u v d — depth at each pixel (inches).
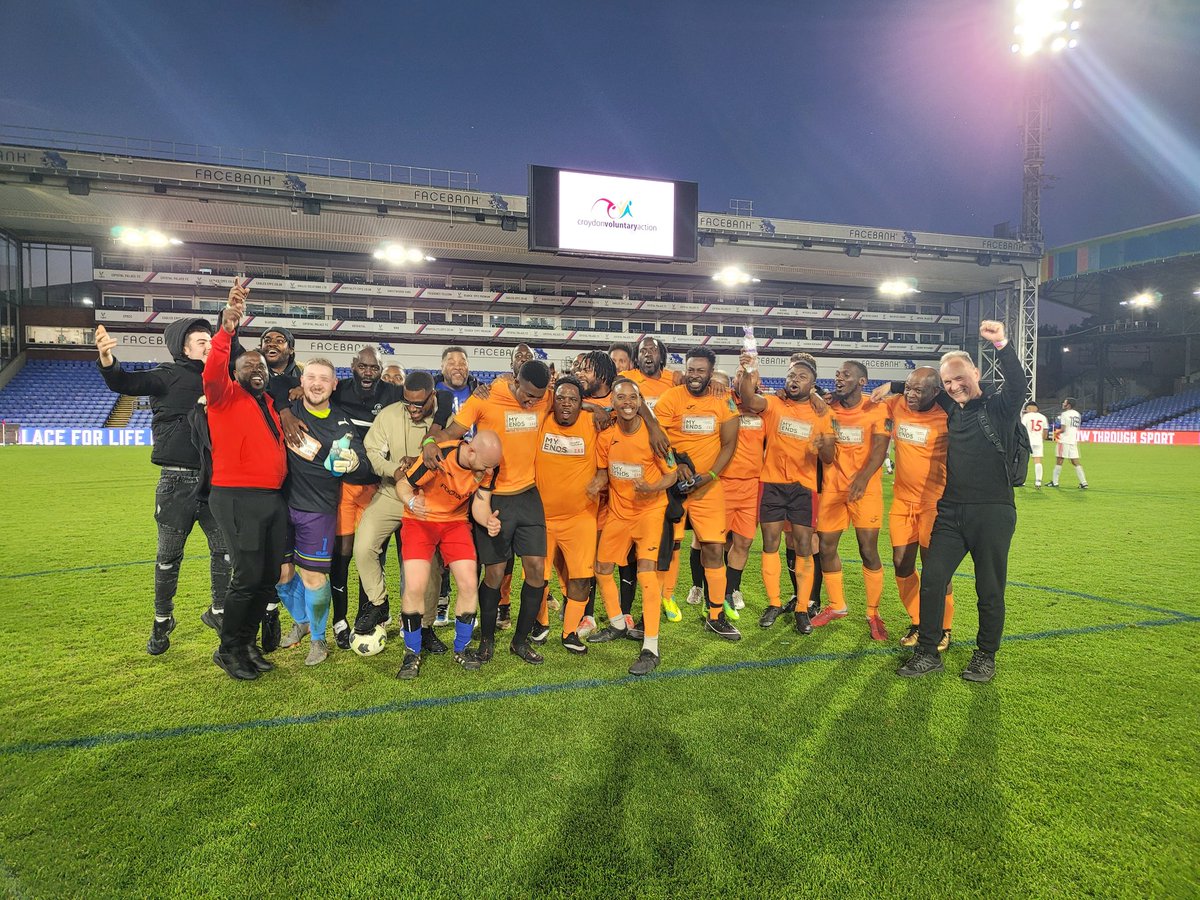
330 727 121.6
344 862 84.7
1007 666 152.9
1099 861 86.0
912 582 171.9
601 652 164.6
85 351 1272.1
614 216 1220.5
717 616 178.9
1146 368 1800.0
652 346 215.9
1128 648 165.2
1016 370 141.1
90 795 99.7
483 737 117.5
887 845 88.3
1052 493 502.9
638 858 85.5
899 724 122.7
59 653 160.7
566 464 157.9
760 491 195.9
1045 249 1630.2
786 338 1765.5
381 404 177.6
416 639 148.3
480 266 1520.7
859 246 1382.9
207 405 134.5
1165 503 443.2
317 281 1425.9
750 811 95.3
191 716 126.3
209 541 151.9
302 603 166.9
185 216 1166.3
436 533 150.6
